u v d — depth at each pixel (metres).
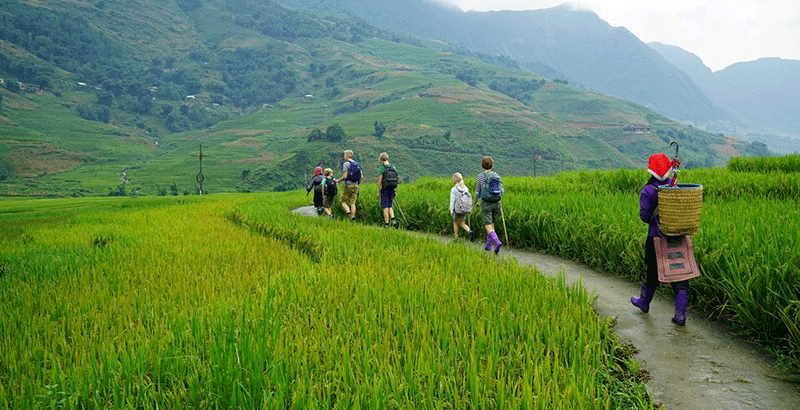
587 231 9.23
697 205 5.37
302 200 28.41
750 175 15.53
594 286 7.54
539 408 3.27
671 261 5.62
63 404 3.51
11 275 7.90
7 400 3.62
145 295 6.09
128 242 10.88
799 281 5.06
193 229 12.89
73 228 15.12
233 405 3.46
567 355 4.33
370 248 8.88
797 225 6.45
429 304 5.26
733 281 5.77
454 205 11.42
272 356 4.01
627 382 4.16
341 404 3.33
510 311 5.09
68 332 5.11
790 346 4.90
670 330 5.59
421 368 3.82
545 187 17.55
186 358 4.09
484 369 3.93
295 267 7.48
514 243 11.41
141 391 3.68
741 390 4.16
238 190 184.12
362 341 4.42
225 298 5.77
